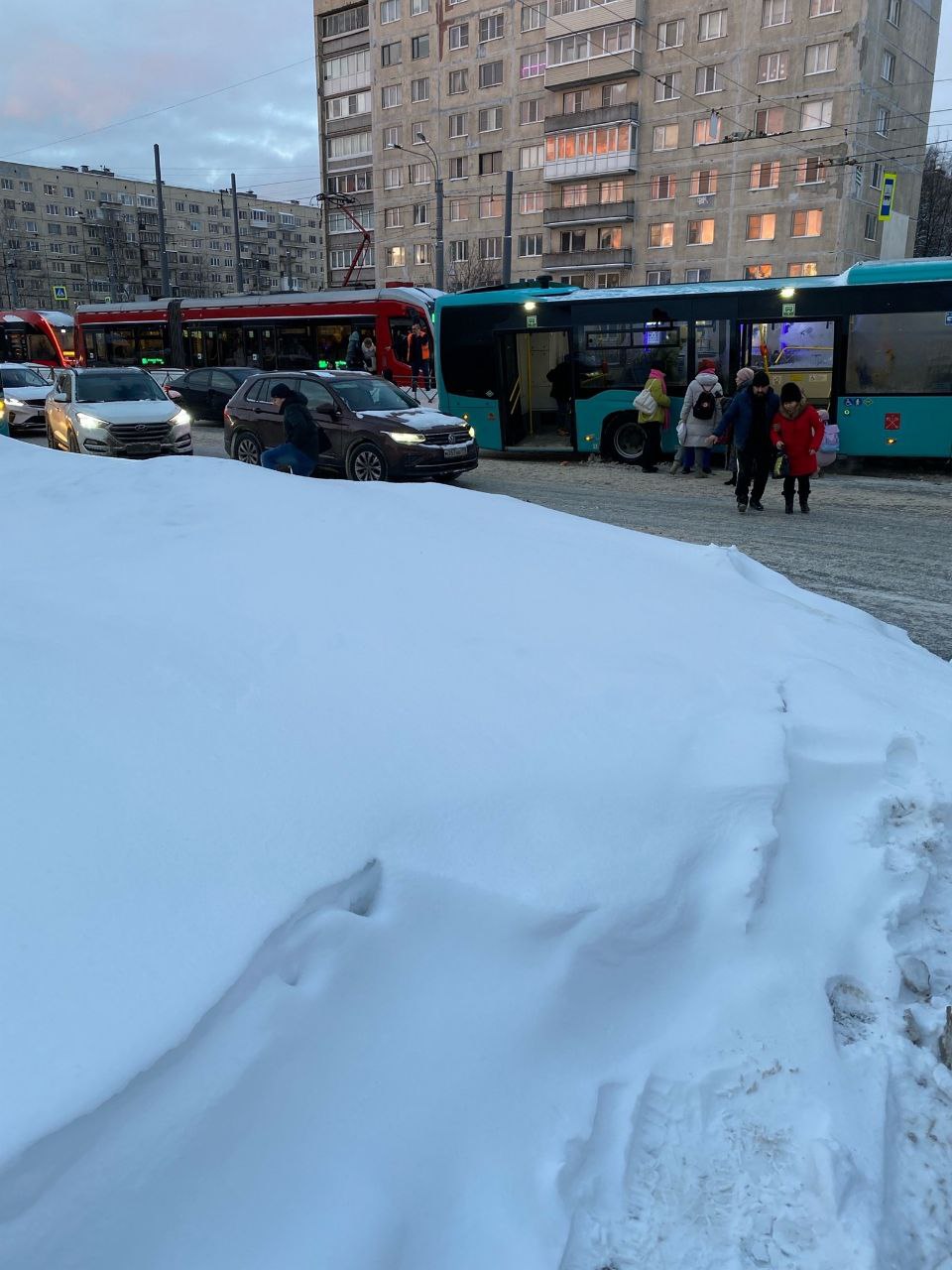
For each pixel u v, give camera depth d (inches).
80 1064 60.4
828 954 94.7
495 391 613.9
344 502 219.9
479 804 97.0
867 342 506.9
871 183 1686.8
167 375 973.2
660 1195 71.5
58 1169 55.9
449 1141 69.6
